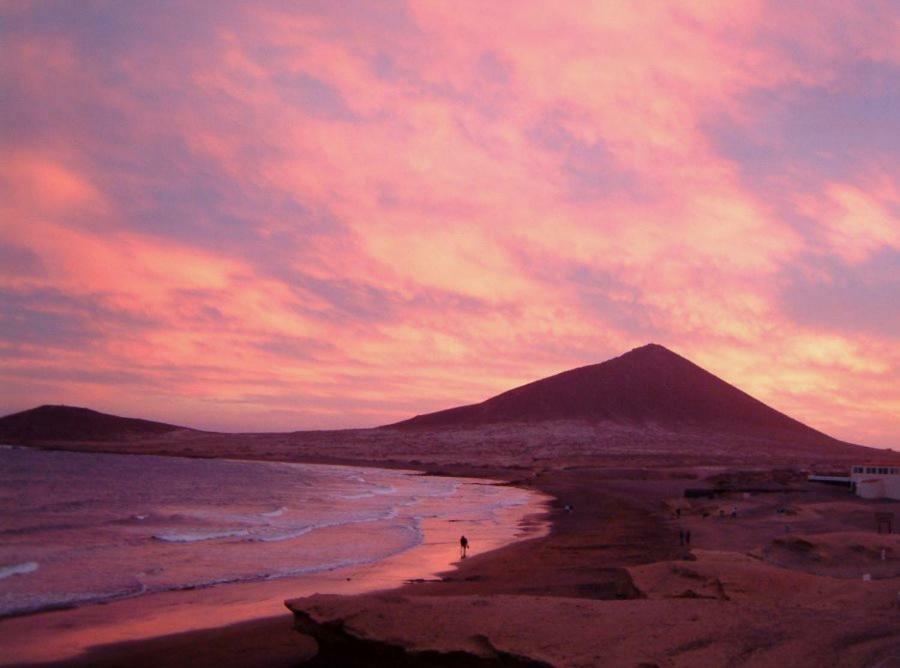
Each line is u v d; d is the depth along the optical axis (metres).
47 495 68.25
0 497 64.50
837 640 13.20
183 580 28.12
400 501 71.94
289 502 67.44
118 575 28.72
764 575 18.86
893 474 66.81
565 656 12.65
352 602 16.31
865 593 17.02
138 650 19.05
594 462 158.75
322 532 44.19
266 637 20.22
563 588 25.53
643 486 94.88
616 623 14.41
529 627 14.20
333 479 111.25
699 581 18.70
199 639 20.05
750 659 12.45
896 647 12.66
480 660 13.06
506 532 46.19
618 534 43.91
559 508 65.19
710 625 14.24
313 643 19.53
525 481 109.06
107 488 79.94
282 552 35.72
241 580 28.38
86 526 44.47
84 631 20.77
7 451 175.62
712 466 145.38
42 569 29.34
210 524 47.47
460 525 50.19
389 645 13.91
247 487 87.25
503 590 25.58
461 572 30.69
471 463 164.38
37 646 19.31
